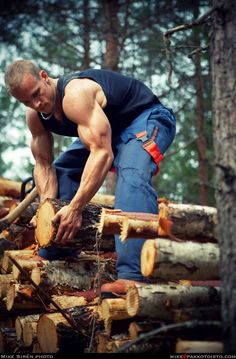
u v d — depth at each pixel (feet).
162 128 12.50
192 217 9.61
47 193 12.89
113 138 12.61
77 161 13.26
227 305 8.21
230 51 8.79
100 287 10.59
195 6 24.21
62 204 11.41
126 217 10.05
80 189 11.07
